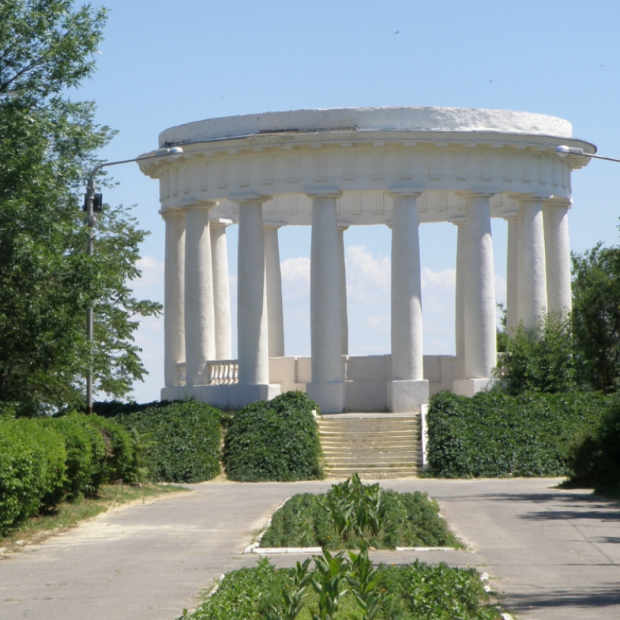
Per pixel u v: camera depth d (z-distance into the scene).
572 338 52.41
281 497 33.94
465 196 51.47
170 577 18.58
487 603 15.91
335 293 50.28
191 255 52.97
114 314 56.34
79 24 37.50
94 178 39.31
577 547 21.36
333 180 50.28
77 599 16.70
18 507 24.05
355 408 54.88
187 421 46.38
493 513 27.61
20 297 35.38
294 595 14.15
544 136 52.09
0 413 35.19
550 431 45.25
